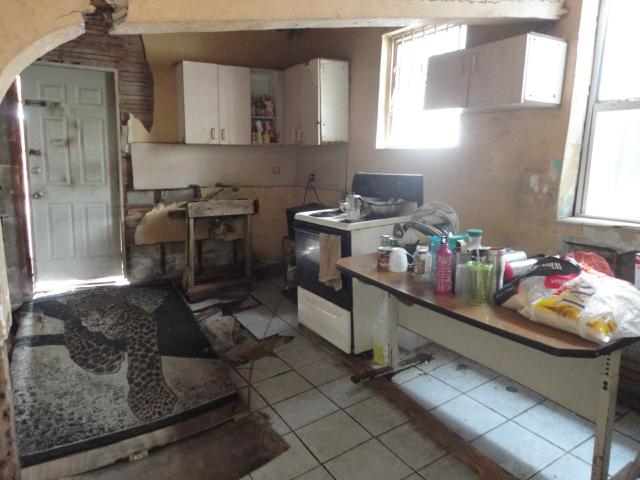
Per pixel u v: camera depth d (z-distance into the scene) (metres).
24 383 2.43
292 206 5.04
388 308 2.60
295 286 4.38
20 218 3.58
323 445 2.11
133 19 1.66
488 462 1.92
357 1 2.01
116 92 4.00
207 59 4.32
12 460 1.69
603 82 2.44
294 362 2.92
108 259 4.30
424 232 2.39
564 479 1.88
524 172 2.65
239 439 2.17
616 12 2.36
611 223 2.36
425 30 3.29
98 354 2.78
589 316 1.43
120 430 2.12
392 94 3.65
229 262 4.81
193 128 4.09
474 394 2.52
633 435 2.13
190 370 2.64
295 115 4.30
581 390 1.76
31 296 3.73
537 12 2.31
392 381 2.66
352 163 4.07
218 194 4.59
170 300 3.75
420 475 1.92
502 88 2.33
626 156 2.39
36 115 3.83
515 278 1.73
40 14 1.47
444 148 3.12
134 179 4.17
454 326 2.29
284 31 4.64
